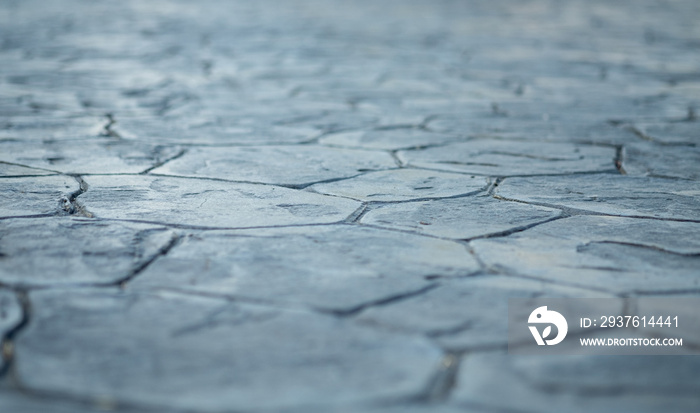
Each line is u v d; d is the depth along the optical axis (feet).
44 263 6.30
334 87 17.49
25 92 15.67
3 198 8.19
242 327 5.20
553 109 14.99
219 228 7.31
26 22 31.60
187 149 10.95
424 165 10.30
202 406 4.25
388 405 4.28
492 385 4.50
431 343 5.01
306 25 33.37
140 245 6.78
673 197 8.79
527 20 38.47
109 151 10.70
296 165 10.10
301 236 7.11
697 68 21.58
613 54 24.77
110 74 18.52
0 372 4.58
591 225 7.64
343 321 5.32
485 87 17.89
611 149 11.45
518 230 7.44
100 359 4.75
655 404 4.33
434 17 39.52
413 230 7.38
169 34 28.17
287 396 4.36
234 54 22.98
